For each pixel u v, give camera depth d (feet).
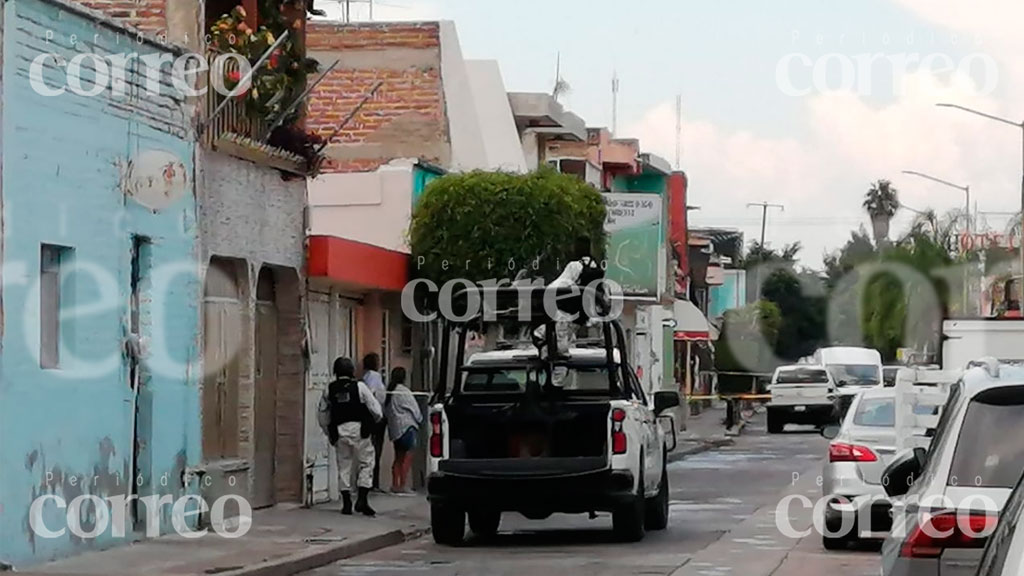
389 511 94.99
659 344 237.66
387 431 107.76
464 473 79.25
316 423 99.76
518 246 116.06
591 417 79.71
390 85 141.90
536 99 178.19
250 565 67.15
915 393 60.90
